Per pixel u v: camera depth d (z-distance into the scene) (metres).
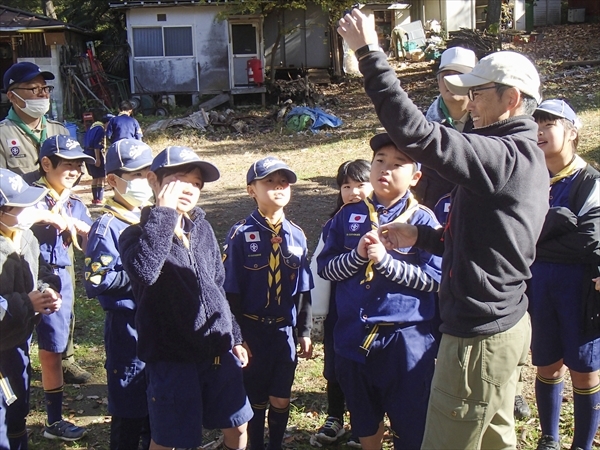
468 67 3.95
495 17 24.52
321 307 3.87
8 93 4.61
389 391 3.33
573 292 3.56
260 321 3.71
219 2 23.22
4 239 3.31
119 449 3.66
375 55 2.42
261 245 3.69
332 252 3.50
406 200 3.44
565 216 3.48
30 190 3.33
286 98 23.16
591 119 14.75
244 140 18.22
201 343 3.14
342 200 3.82
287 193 3.71
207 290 3.19
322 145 16.47
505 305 2.66
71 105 22.97
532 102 2.68
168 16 23.73
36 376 5.14
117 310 3.56
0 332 3.17
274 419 3.82
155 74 24.08
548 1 32.72
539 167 2.59
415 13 30.67
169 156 3.12
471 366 2.70
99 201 11.55
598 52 24.42
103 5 26.64
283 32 24.12
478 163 2.43
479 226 2.57
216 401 3.28
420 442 3.28
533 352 3.73
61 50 23.02
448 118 4.11
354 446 4.07
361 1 24.62
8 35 22.33
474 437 2.77
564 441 3.97
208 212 10.62
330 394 4.11
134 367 3.61
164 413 3.12
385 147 3.37
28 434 4.33
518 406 4.27
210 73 24.05
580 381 3.61
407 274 3.23
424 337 3.32
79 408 4.67
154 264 2.89
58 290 3.71
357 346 3.31
